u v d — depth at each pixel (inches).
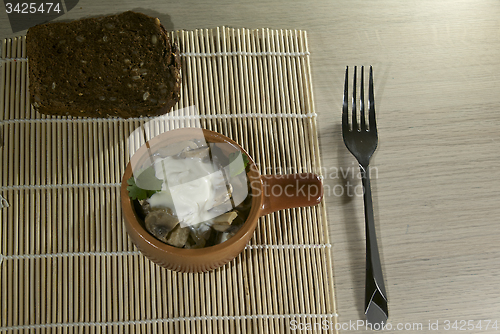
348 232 17.8
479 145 18.7
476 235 17.9
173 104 18.1
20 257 17.0
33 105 17.5
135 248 17.2
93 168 17.7
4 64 18.3
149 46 17.6
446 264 17.7
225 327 16.9
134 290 16.9
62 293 16.8
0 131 17.8
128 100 17.6
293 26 19.6
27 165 17.6
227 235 15.4
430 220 18.0
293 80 18.9
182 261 15.1
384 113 18.9
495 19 20.0
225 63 18.9
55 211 17.3
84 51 17.5
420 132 18.7
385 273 17.5
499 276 17.6
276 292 17.2
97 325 16.7
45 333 16.6
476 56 19.6
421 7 20.0
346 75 18.5
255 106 18.6
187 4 19.5
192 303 17.0
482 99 19.1
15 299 16.7
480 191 18.3
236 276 17.2
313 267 17.4
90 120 18.0
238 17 19.5
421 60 19.5
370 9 19.9
